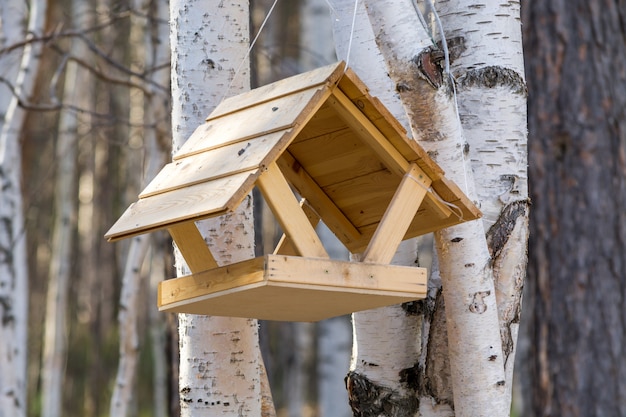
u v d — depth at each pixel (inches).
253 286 140.3
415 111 170.4
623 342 349.4
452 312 172.9
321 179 178.1
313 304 156.3
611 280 350.0
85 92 737.0
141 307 868.0
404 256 201.6
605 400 346.9
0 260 357.4
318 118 163.6
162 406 621.9
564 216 354.9
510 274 183.2
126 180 778.8
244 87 203.5
